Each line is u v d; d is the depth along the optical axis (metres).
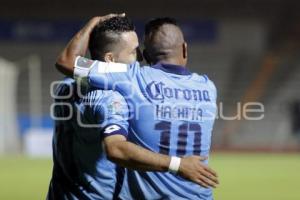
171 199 9.43
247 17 84.31
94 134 9.54
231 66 82.81
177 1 83.75
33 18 84.62
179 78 9.58
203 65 83.12
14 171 42.88
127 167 8.78
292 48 84.88
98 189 9.70
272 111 74.38
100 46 9.71
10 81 61.62
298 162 52.84
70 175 9.82
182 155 9.43
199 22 84.31
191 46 84.62
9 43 84.06
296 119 68.88
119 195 9.66
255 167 47.41
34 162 51.09
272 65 82.50
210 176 8.66
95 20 9.93
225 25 84.44
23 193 30.22
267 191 31.53
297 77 80.25
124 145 8.66
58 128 9.95
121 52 9.68
